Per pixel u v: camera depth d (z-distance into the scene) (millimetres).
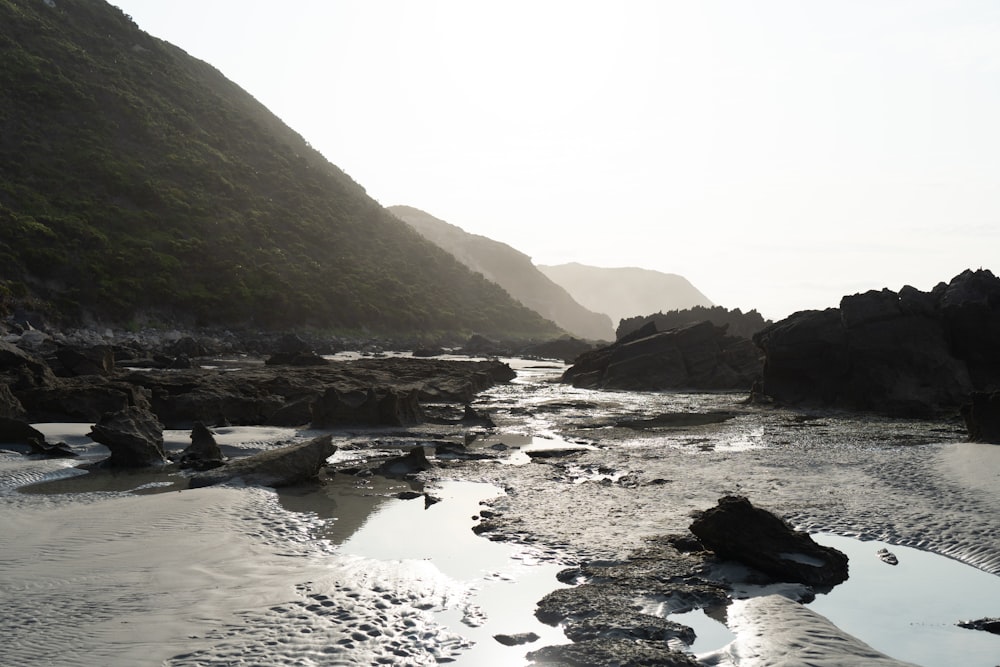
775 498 19406
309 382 43594
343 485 22047
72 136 130875
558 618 11500
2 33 141250
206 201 137875
